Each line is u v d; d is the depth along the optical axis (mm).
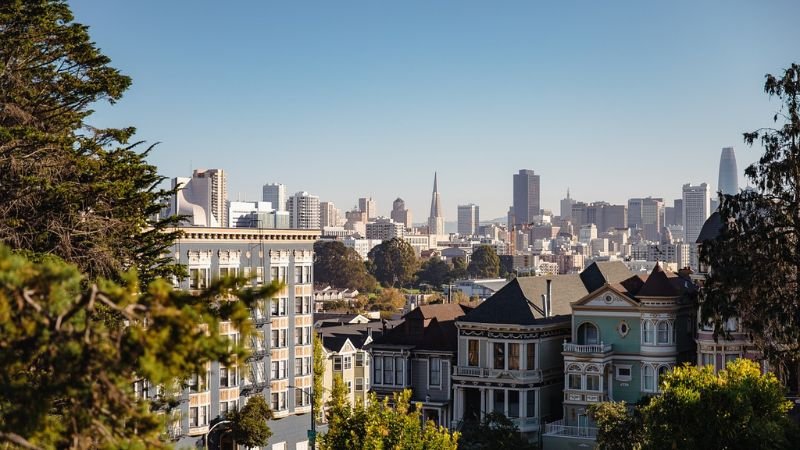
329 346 115250
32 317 17500
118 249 41125
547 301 80188
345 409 50719
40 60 43438
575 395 76375
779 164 53562
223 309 20641
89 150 42469
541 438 77000
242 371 20656
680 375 48594
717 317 55031
